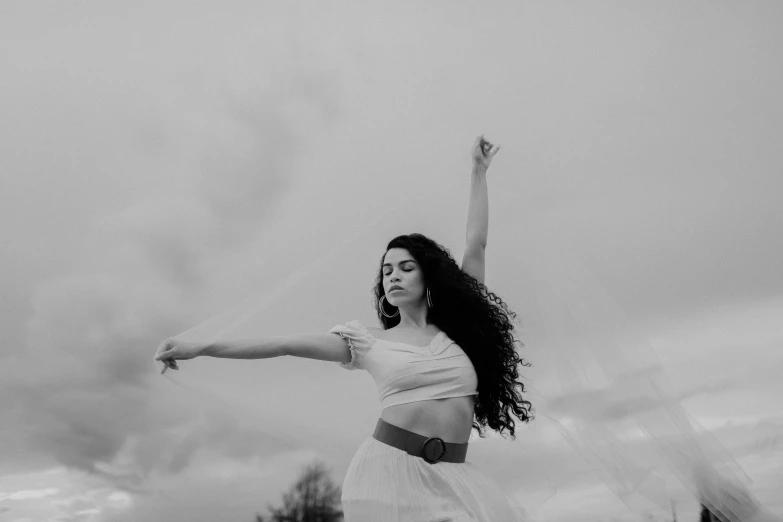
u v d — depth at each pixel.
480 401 2.76
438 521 2.38
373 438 2.54
